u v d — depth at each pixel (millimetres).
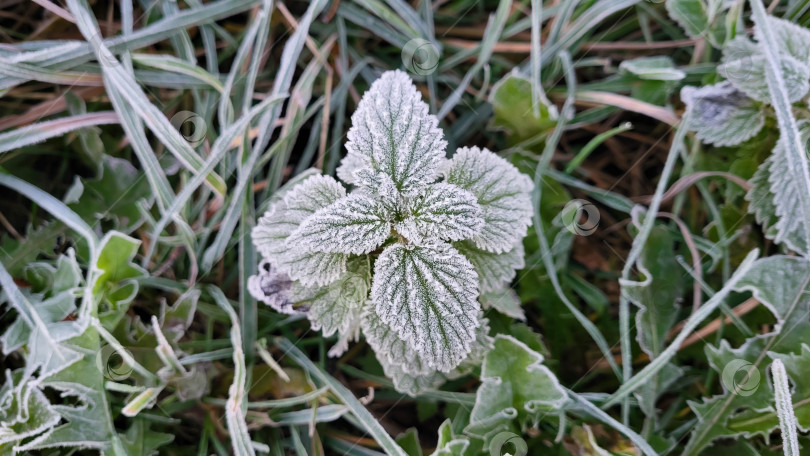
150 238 242
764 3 251
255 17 257
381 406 245
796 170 213
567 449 222
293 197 203
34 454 212
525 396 214
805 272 219
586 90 258
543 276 240
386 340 201
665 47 261
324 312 205
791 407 200
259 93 266
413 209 198
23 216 251
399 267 193
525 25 265
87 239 224
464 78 268
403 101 195
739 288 222
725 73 231
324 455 238
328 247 191
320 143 260
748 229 235
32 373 214
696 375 243
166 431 234
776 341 220
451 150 258
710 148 235
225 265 249
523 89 239
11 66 226
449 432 212
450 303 190
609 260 256
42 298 219
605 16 253
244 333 231
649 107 244
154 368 223
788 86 223
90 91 251
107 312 213
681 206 251
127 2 240
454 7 282
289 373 232
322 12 263
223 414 232
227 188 245
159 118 221
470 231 193
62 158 260
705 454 229
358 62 267
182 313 228
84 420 208
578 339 244
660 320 230
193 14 245
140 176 242
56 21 263
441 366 189
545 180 244
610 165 274
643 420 233
